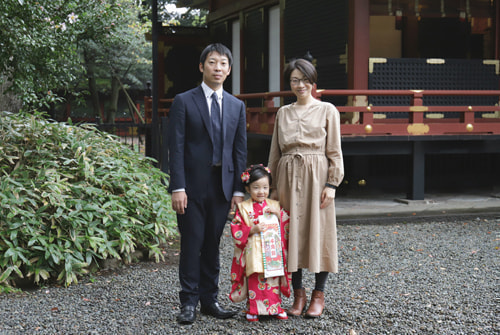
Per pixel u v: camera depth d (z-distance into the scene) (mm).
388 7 8445
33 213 4332
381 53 9875
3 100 8508
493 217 7000
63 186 4516
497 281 4238
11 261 4148
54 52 6262
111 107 27594
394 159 9047
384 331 3186
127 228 4809
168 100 12453
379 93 7258
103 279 4398
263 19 11164
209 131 3336
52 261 4230
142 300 3834
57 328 3270
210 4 13445
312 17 9320
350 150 7328
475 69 8828
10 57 5594
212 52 3350
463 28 9727
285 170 3469
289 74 3531
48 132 5145
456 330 3201
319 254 3369
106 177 4906
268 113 8188
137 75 27406
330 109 3471
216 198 3385
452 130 7535
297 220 3379
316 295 3488
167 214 5246
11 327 3289
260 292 3328
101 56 23812
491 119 9047
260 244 3322
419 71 8555
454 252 5230
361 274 4480
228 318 3432
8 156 4734
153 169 5961
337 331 3197
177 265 4859
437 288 4055
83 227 4508
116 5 7816
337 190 8555
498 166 9664
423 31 9867
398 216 6910
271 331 3207
